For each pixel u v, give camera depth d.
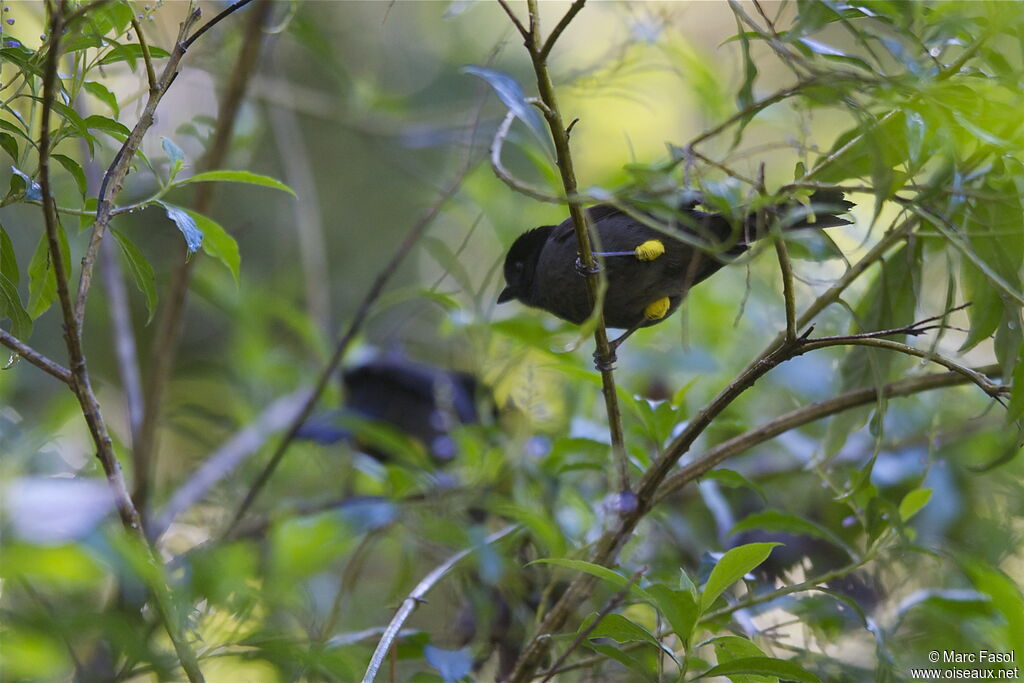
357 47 15.86
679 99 14.22
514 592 8.22
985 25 5.98
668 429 7.59
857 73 5.77
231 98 10.09
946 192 5.90
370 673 5.46
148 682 6.15
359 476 11.31
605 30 13.82
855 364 8.16
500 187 12.14
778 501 10.53
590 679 7.71
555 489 8.51
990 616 7.30
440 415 11.03
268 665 6.02
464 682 6.51
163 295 14.69
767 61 13.38
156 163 11.49
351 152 16.62
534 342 9.28
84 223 6.13
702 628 6.88
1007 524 9.88
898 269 7.89
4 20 5.80
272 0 9.96
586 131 14.38
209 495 9.94
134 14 5.64
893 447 10.21
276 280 14.52
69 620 4.61
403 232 16.30
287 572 5.78
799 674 5.45
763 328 12.11
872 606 9.40
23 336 6.19
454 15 6.77
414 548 8.66
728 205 5.56
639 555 8.58
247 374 12.21
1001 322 6.65
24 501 4.91
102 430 5.34
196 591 5.25
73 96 5.87
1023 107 5.84
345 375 11.58
